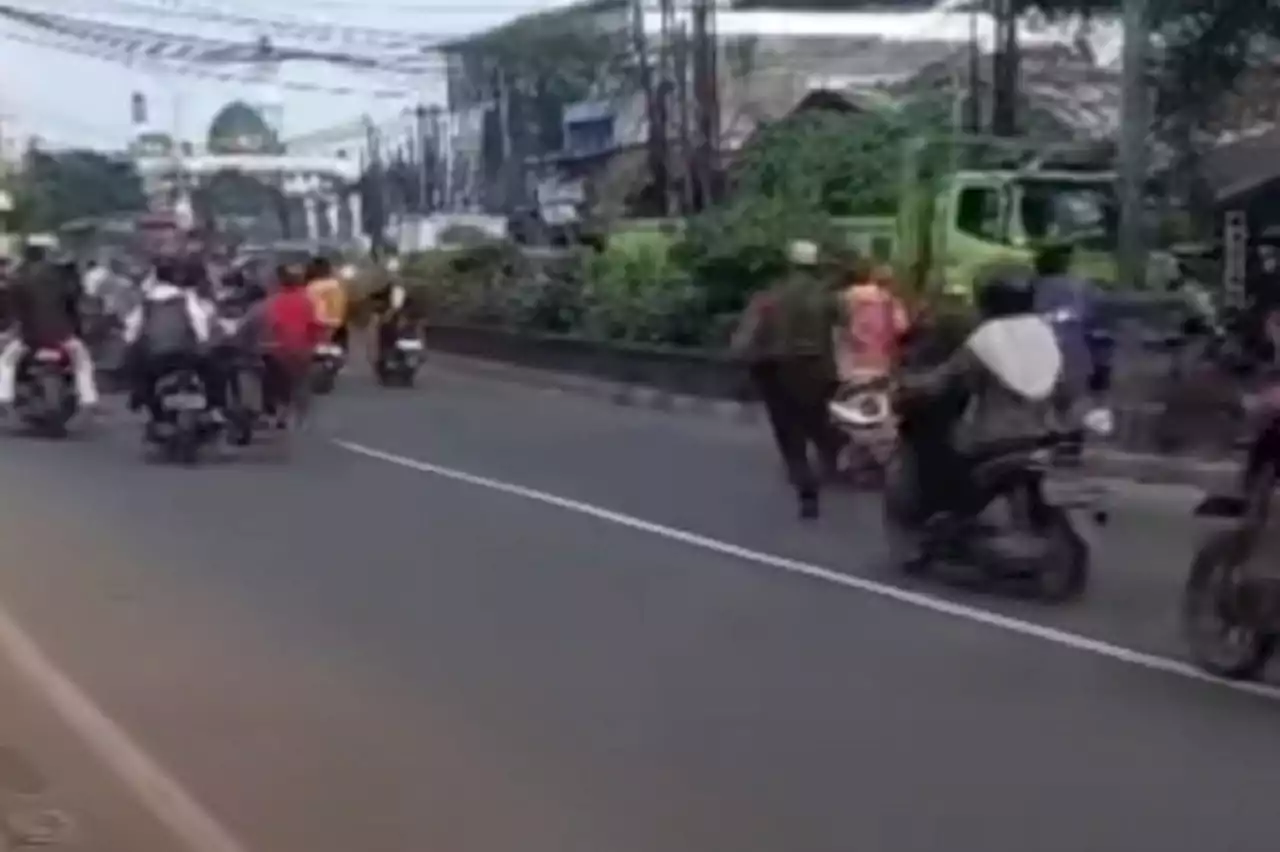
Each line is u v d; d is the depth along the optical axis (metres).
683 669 10.70
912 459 13.57
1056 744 9.02
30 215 80.56
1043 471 12.77
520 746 9.00
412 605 12.70
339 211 85.25
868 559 14.55
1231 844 7.49
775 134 36.72
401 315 34.03
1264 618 10.11
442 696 10.05
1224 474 17.94
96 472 20.59
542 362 35.66
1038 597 12.87
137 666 10.87
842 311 18.61
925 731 9.27
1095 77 44.22
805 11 56.66
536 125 64.44
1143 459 18.97
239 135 95.88
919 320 18.69
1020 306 13.40
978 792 8.21
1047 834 7.61
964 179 28.42
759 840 7.52
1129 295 23.80
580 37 61.00
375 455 22.36
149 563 14.45
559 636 11.64
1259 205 31.84
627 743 9.05
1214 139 31.95
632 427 26.12
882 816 7.85
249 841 7.53
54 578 13.78
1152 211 31.62
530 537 15.75
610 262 36.06
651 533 15.98
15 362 24.30
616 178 52.56
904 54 56.34
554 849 7.41
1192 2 29.48
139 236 51.25
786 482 19.42
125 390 29.27
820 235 31.58
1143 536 15.66
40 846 7.48
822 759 8.74
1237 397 18.64
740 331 18.09
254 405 23.38
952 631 11.78
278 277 25.50
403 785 8.35
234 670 10.74
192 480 19.86
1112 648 11.21
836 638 11.55
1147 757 8.80
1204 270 29.67
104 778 8.52
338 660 10.98
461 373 37.69
